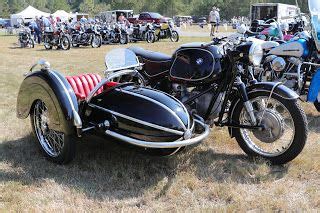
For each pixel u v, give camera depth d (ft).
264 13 101.19
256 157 13.93
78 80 15.51
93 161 13.78
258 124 13.55
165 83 15.58
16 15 143.84
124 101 12.75
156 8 317.22
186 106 14.43
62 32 60.59
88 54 52.06
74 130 12.89
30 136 16.44
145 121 12.16
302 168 13.30
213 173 13.04
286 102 13.01
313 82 18.06
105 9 342.23
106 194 11.71
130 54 15.08
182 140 12.23
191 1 345.92
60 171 13.19
